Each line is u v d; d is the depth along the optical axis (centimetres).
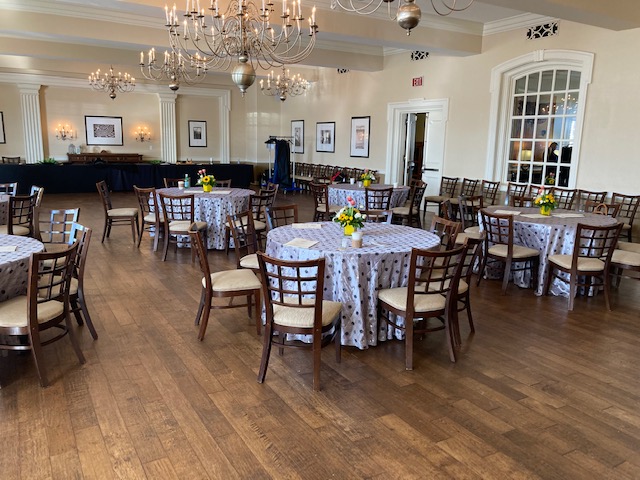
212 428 241
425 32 729
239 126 1491
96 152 1352
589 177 670
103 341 338
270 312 279
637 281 508
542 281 455
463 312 408
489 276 507
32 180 1116
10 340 327
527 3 477
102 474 207
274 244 346
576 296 453
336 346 308
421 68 916
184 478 206
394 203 732
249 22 493
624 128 622
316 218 728
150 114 1398
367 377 295
